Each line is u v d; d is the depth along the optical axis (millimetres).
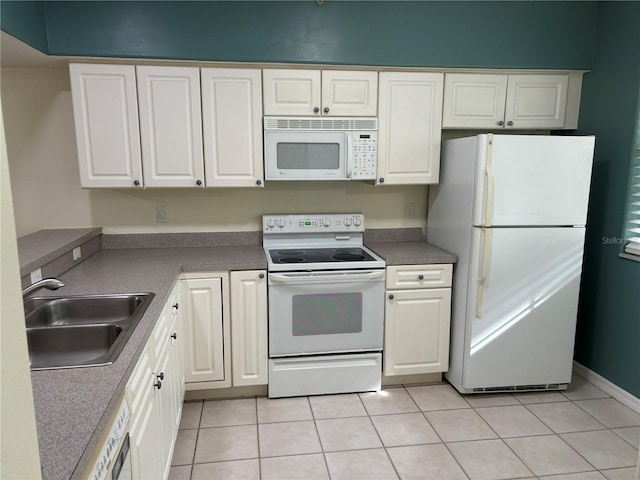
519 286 2684
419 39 2736
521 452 2287
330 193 3178
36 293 1961
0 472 520
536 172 2588
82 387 1138
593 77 2928
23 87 2736
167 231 3037
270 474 2119
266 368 2750
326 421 2553
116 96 2533
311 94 2713
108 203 2941
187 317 2605
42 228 2891
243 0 2557
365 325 2791
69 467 838
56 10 2387
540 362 2791
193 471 2133
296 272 2648
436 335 2898
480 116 2918
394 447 2322
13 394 551
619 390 2781
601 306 2928
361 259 2801
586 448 2320
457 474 2125
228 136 2672
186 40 2533
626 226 2723
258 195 3092
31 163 2814
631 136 2662
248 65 2664
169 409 1995
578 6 2855
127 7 2455
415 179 2924
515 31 2818
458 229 2811
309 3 2613
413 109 2840
